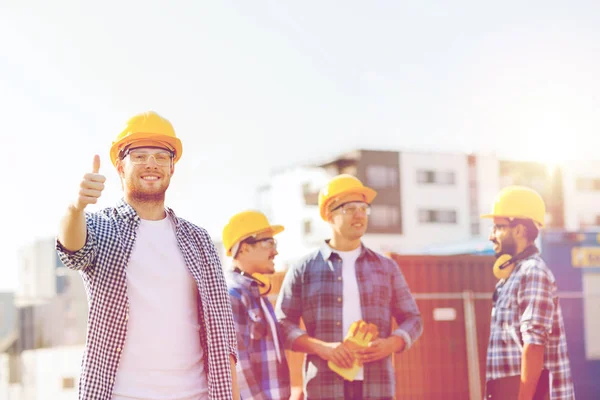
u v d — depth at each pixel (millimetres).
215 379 3164
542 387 4578
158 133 3227
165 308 3100
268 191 62250
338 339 5133
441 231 57000
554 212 60094
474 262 8734
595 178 61250
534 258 4785
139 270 3092
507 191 4949
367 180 55438
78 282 39875
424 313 8500
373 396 5031
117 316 3004
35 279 39781
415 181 56625
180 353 3104
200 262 3266
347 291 5199
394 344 5078
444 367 8438
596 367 9078
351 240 5297
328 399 5059
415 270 8602
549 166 60094
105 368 2973
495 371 4793
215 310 3238
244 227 5121
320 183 57312
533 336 4539
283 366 4945
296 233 58781
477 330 8602
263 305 4984
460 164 58000
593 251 9305
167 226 3262
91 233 3016
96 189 2783
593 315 9156
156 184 3203
